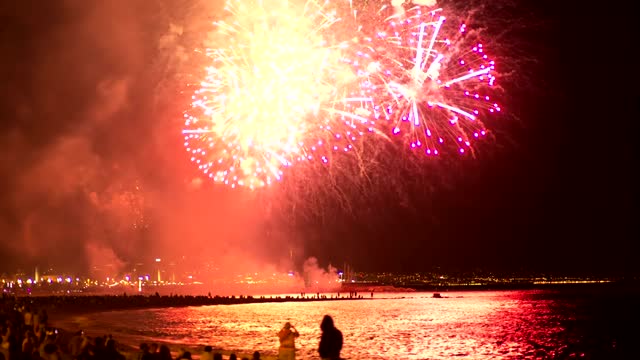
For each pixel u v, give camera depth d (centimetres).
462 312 10312
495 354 4662
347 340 5600
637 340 5888
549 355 4709
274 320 7775
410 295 19600
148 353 2103
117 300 10738
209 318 8094
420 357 4353
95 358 2155
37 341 2581
